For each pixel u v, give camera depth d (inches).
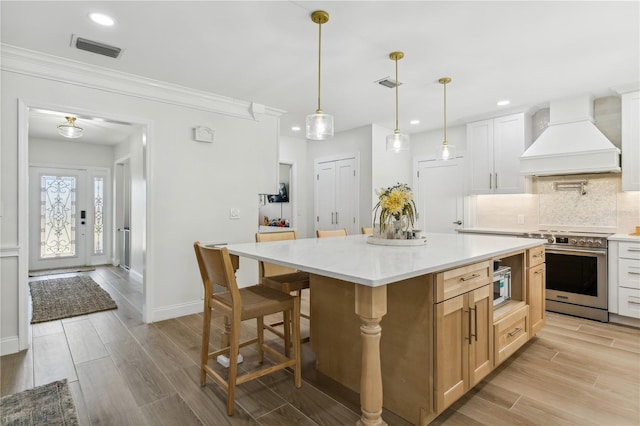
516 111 167.0
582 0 81.4
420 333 68.4
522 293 104.5
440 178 211.6
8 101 105.3
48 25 91.5
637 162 136.3
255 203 164.2
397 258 73.6
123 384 85.5
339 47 105.1
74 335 118.8
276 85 136.9
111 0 80.6
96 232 263.1
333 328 87.9
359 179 206.1
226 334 97.0
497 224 188.1
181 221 141.1
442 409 67.6
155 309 134.2
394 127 205.6
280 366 80.7
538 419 71.1
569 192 163.6
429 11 86.0
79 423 69.9
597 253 132.7
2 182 104.7
